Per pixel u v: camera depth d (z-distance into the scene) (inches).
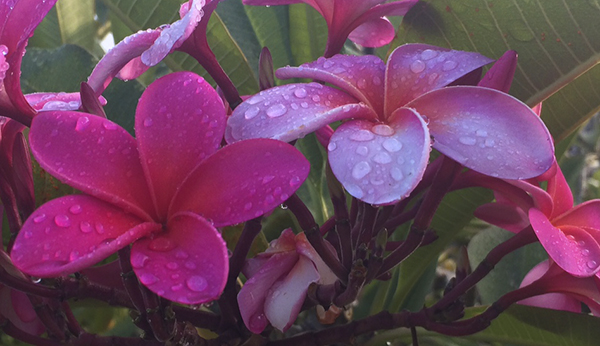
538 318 11.4
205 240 6.8
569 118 12.6
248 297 9.1
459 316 9.9
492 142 7.5
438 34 12.1
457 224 14.1
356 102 8.4
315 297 9.0
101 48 19.4
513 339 12.1
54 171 7.0
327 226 10.4
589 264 8.7
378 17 11.3
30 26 7.7
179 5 13.7
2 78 7.5
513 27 11.5
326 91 8.3
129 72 10.6
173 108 7.7
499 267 15.8
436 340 15.1
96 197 7.2
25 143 9.0
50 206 6.8
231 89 9.8
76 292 8.8
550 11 11.1
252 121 7.7
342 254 8.6
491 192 13.4
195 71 13.9
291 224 15.1
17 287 8.4
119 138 7.6
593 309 10.2
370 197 6.8
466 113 7.9
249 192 7.2
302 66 9.1
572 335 11.2
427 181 10.2
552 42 11.3
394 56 8.8
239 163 7.3
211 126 7.7
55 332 9.0
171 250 6.9
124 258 7.7
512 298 9.9
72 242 6.7
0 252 8.4
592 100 12.3
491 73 8.3
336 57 9.3
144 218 7.4
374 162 7.1
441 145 7.5
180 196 7.4
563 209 9.7
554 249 8.5
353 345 10.5
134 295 7.8
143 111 7.7
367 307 15.8
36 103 9.7
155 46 8.0
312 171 15.1
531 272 11.4
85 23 18.3
